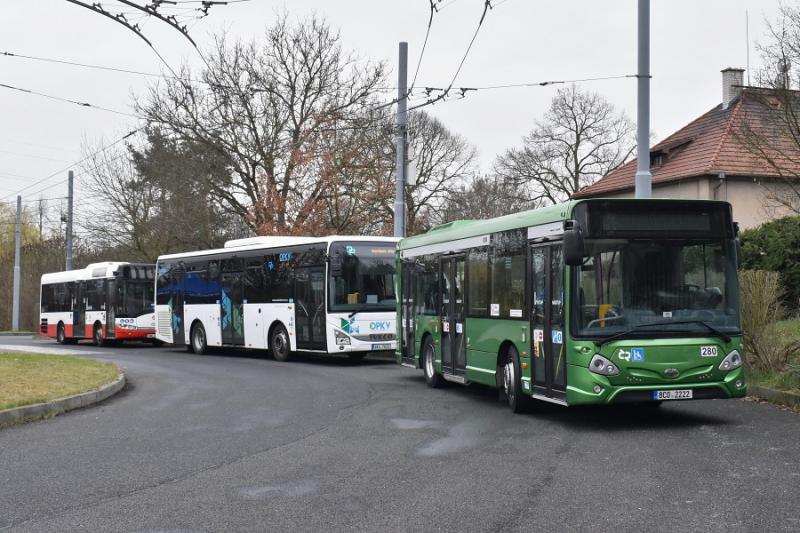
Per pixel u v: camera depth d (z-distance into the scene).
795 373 12.83
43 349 32.25
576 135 45.75
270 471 8.41
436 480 7.82
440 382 16.19
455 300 14.92
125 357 27.03
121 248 42.72
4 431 11.57
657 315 10.52
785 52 13.42
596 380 10.35
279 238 24.67
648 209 10.70
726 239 10.87
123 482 8.05
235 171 36.19
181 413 13.12
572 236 10.27
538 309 11.65
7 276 58.31
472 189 48.44
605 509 6.61
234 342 26.27
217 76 35.62
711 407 12.40
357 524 6.32
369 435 10.52
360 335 22.06
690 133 36.72
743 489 7.15
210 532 6.20
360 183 32.88
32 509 7.02
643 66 15.26
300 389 16.20
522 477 7.87
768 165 14.29
